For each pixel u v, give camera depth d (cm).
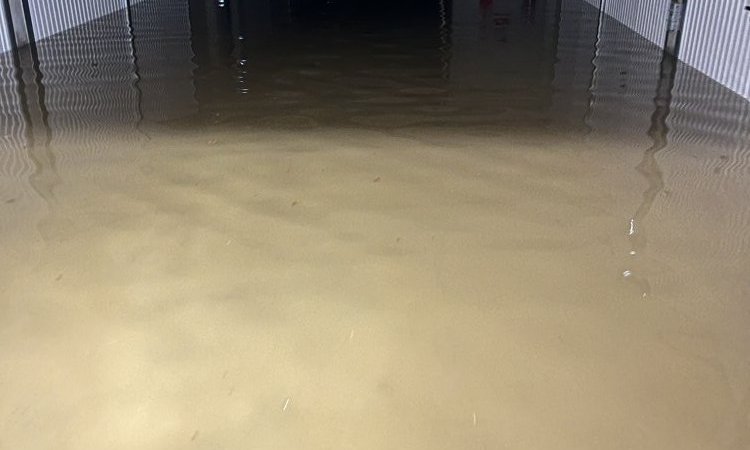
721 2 408
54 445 153
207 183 283
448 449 151
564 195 269
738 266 218
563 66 474
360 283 212
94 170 296
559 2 748
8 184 281
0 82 436
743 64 382
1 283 211
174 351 183
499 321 193
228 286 211
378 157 310
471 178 287
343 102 398
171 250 231
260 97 409
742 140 325
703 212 253
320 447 153
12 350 182
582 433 154
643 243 232
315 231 243
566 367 175
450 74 459
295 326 192
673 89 410
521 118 365
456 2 757
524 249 230
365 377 173
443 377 172
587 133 339
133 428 158
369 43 555
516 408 162
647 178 284
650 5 536
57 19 581
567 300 202
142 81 444
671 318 192
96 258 226
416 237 238
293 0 763
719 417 158
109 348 184
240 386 171
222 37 579
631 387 167
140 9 714
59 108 385
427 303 201
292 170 296
